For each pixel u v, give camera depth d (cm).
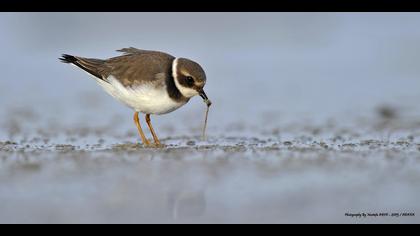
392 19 2666
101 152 1155
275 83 2044
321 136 1360
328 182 939
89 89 1997
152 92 1244
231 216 807
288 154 1129
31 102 1803
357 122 1532
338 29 2630
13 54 2278
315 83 2022
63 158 1088
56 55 2273
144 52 1326
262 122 1574
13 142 1284
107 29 2450
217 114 1698
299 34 2564
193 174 980
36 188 902
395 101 1762
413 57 2255
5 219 785
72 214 808
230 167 1024
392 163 1048
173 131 1497
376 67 2183
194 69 1256
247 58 2331
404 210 826
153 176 968
